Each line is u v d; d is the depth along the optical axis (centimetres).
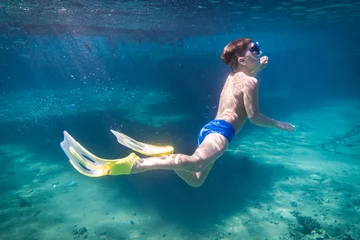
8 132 1741
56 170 1223
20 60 3722
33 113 2200
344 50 4028
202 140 355
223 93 394
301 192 1002
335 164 1240
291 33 5350
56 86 3488
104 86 3148
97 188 1053
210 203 926
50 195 1005
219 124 347
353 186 1030
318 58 4250
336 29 4653
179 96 2534
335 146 1451
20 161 1316
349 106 2381
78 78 3672
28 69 3728
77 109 2269
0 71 3569
